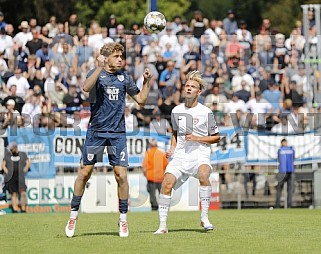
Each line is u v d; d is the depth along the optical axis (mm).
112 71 36406
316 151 68188
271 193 67750
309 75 73562
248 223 45312
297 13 120312
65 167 62688
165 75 72312
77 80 70812
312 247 33156
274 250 32094
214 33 78500
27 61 70688
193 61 74375
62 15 101750
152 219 49688
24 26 72500
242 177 67312
